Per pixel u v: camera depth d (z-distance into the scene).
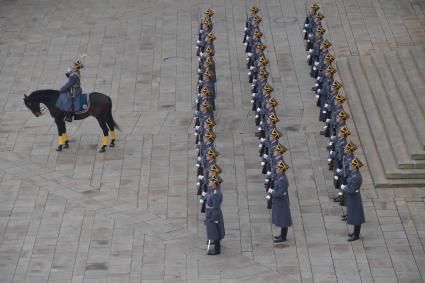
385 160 51.84
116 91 62.62
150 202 50.09
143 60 66.94
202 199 45.62
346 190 45.38
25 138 57.19
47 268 44.34
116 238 46.75
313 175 52.16
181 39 70.12
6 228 47.75
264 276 43.34
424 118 54.12
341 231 47.00
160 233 47.19
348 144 46.69
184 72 65.06
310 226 47.47
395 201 49.47
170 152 55.12
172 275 43.53
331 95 54.69
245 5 75.62
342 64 63.69
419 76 59.16
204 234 47.09
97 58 67.44
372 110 57.16
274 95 61.25
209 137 48.91
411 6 73.56
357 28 70.06
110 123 55.44
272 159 47.91
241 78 63.94
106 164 54.06
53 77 64.94
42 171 53.50
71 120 54.69
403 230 46.97
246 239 46.47
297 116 58.62
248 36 65.12
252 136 56.56
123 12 75.44
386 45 66.94
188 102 61.00
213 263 44.50
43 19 74.62
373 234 46.69
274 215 45.78
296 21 72.19
